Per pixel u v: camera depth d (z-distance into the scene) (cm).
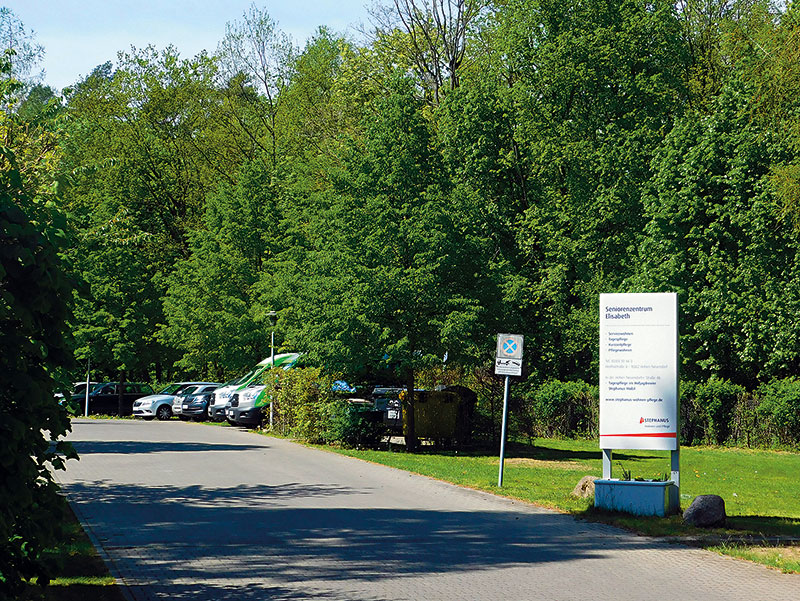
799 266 3944
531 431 4144
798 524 1616
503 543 1355
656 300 1675
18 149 2045
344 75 5688
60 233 842
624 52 4559
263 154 6556
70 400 864
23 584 796
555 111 4731
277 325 4747
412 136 3325
